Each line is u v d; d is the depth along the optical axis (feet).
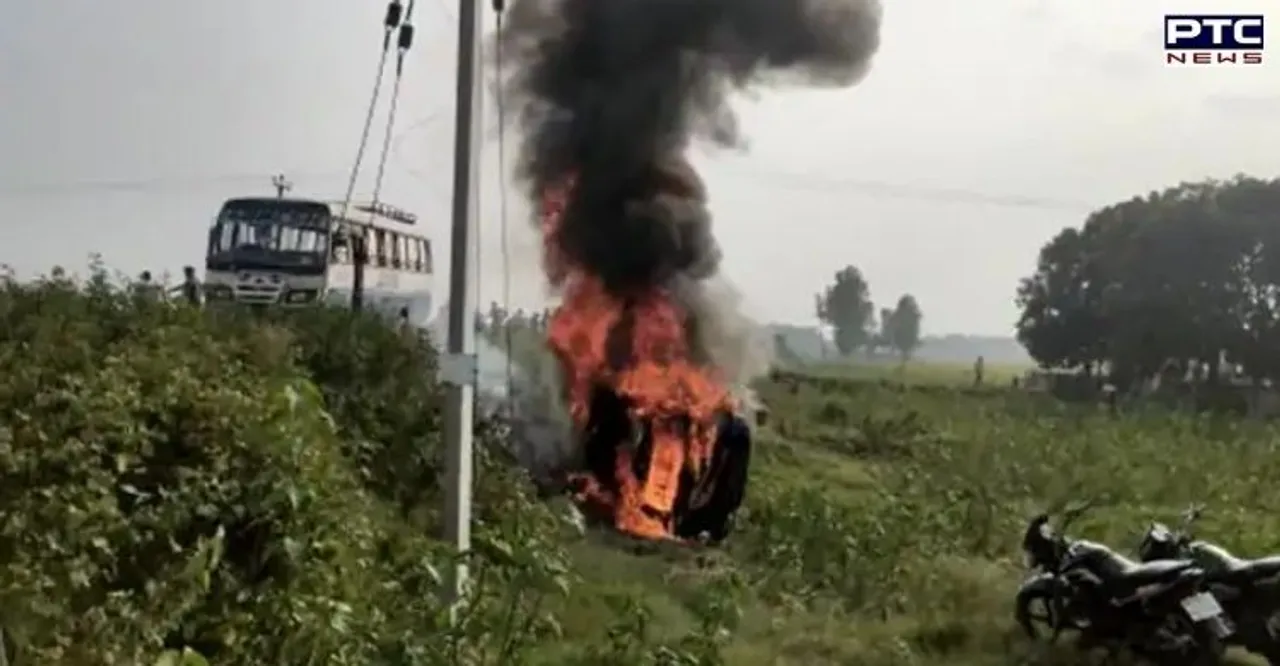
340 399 44.34
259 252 77.41
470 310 28.99
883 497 62.44
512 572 28.50
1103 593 32.86
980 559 49.03
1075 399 146.51
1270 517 61.31
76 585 23.85
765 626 36.60
